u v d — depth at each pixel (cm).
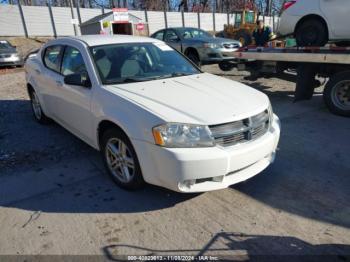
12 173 409
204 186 308
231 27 2202
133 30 2912
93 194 357
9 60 1593
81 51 418
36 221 314
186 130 295
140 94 343
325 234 289
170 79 402
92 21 2878
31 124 602
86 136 415
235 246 275
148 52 449
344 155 448
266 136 342
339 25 669
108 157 372
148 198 347
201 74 444
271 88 887
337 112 621
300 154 453
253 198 346
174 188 304
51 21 3131
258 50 786
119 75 393
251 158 320
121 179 361
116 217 317
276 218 312
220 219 312
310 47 674
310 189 362
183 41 1242
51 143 503
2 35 2931
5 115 670
